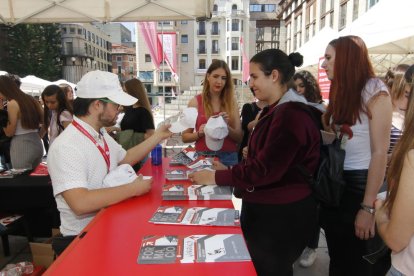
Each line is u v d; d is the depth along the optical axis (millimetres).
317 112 1523
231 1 43625
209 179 1523
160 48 7816
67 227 1558
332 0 21422
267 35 50562
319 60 5348
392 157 1054
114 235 1163
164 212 1361
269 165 1301
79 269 935
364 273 1677
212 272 911
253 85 1474
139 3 3771
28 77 12039
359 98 1547
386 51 5066
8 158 4098
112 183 1565
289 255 1438
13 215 2686
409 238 984
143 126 3195
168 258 978
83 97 1542
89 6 3812
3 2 3725
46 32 36438
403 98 2160
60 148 1444
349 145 1609
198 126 2744
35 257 2148
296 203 1398
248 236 1484
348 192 1638
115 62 78812
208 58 44344
